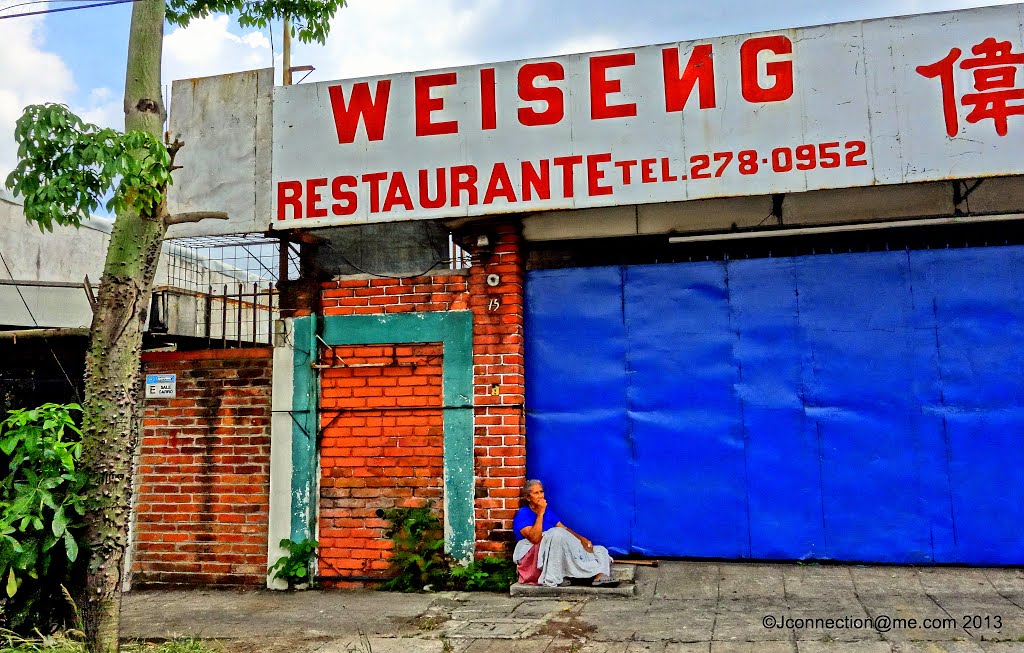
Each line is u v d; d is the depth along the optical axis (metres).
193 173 7.31
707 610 5.68
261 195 7.14
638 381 7.07
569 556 6.38
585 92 6.64
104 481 4.91
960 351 6.59
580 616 5.69
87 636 4.83
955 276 6.66
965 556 6.43
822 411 6.75
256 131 7.22
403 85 6.97
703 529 6.85
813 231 6.82
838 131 6.18
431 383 7.10
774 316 6.91
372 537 7.00
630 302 7.16
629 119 6.54
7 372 8.36
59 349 8.41
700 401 6.96
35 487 5.09
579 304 7.23
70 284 8.99
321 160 7.06
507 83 6.79
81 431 5.37
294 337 7.31
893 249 6.84
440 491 6.96
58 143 4.58
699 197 6.35
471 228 7.12
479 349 7.02
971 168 5.96
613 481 7.01
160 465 7.39
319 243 7.55
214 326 8.82
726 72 6.42
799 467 6.75
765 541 6.75
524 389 7.16
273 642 5.43
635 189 6.46
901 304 6.72
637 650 4.93
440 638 5.36
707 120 6.41
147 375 7.51
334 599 6.57
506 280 7.05
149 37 5.30
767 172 6.26
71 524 5.00
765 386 6.87
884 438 6.63
